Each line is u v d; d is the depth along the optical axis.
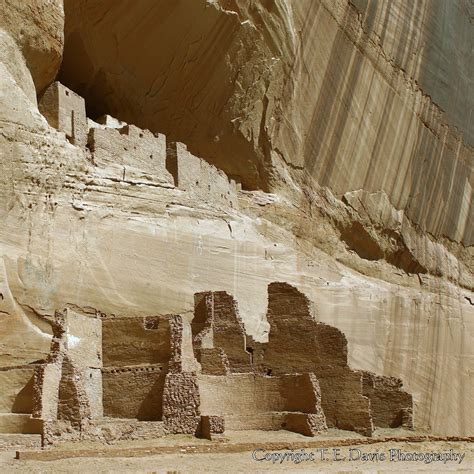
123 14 26.47
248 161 30.03
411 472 16.83
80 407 16.80
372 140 34.00
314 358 21.58
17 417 16.28
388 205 35.06
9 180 20.28
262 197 29.84
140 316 20.66
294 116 30.67
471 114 39.81
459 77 38.81
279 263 28.34
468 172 39.50
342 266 32.56
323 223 32.28
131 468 15.04
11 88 20.89
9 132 20.52
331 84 31.70
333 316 30.08
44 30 22.67
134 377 18.88
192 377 18.52
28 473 14.30
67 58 27.58
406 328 33.16
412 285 35.97
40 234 20.70
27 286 19.95
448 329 35.72
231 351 21.39
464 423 34.34
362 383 22.41
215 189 27.48
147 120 29.19
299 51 29.91
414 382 32.84
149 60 27.72
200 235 25.34
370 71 33.38
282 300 22.14
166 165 25.69
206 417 18.17
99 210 22.48
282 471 15.89
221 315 21.66
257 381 20.25
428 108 36.81
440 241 38.44
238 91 28.84
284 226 30.25
